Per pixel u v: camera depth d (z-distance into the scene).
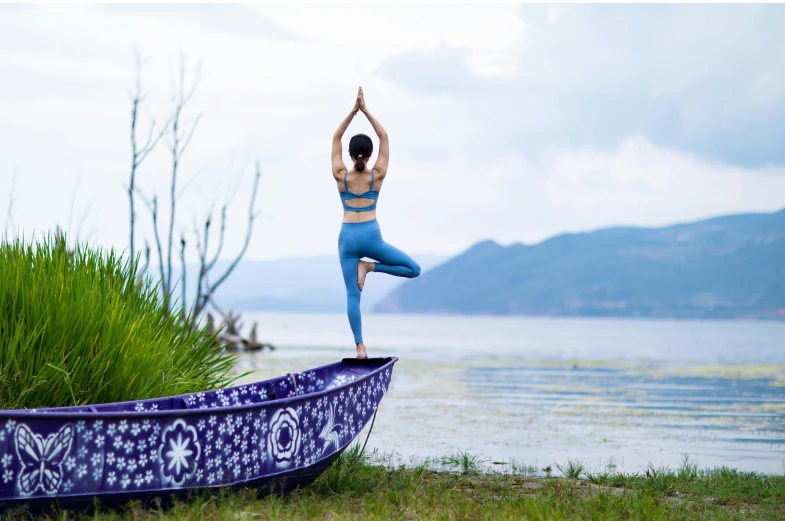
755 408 17.48
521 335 88.31
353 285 8.30
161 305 10.09
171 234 18.52
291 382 8.44
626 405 17.91
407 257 8.21
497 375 26.75
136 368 8.04
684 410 16.97
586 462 10.77
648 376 26.58
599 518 6.55
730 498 8.12
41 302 7.87
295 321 166.75
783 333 102.44
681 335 91.75
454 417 15.48
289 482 7.18
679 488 8.62
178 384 8.78
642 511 6.86
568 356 40.50
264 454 6.92
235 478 6.72
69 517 5.97
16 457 5.75
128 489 6.16
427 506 6.93
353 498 7.38
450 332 100.06
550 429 13.99
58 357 7.54
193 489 6.47
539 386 22.53
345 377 8.41
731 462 10.95
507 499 7.39
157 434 6.31
